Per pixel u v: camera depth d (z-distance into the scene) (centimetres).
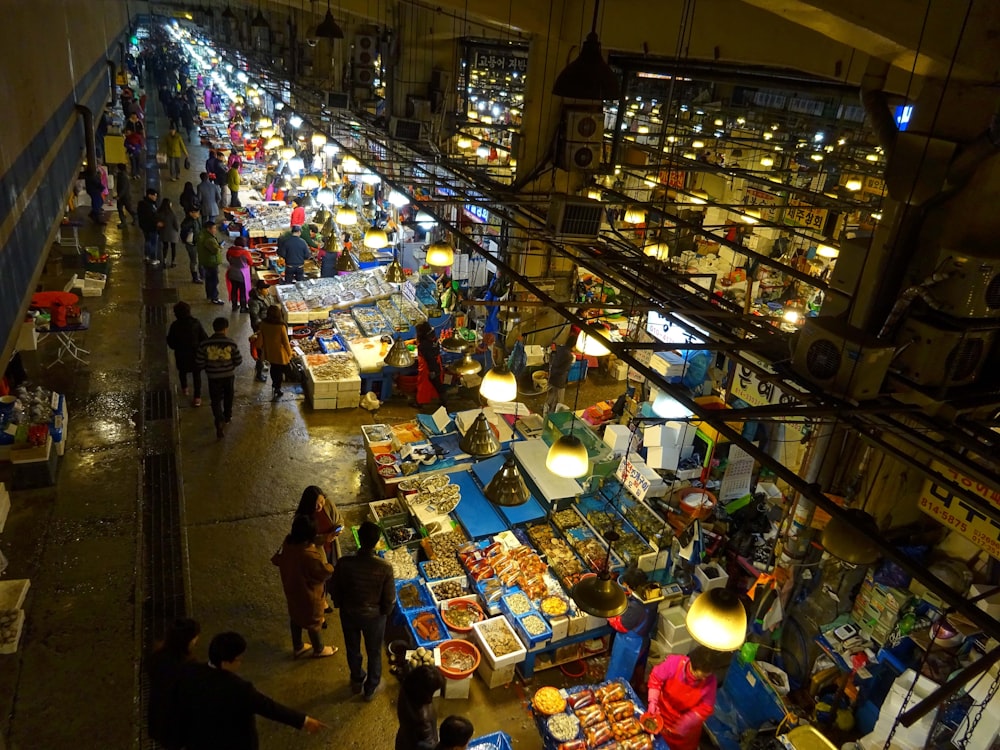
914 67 389
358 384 951
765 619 601
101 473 782
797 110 1473
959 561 552
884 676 530
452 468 766
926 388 340
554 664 601
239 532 719
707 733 544
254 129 2378
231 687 393
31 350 999
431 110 1537
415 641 575
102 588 632
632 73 1230
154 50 4409
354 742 524
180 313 879
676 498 729
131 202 1747
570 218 634
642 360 881
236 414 926
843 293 435
